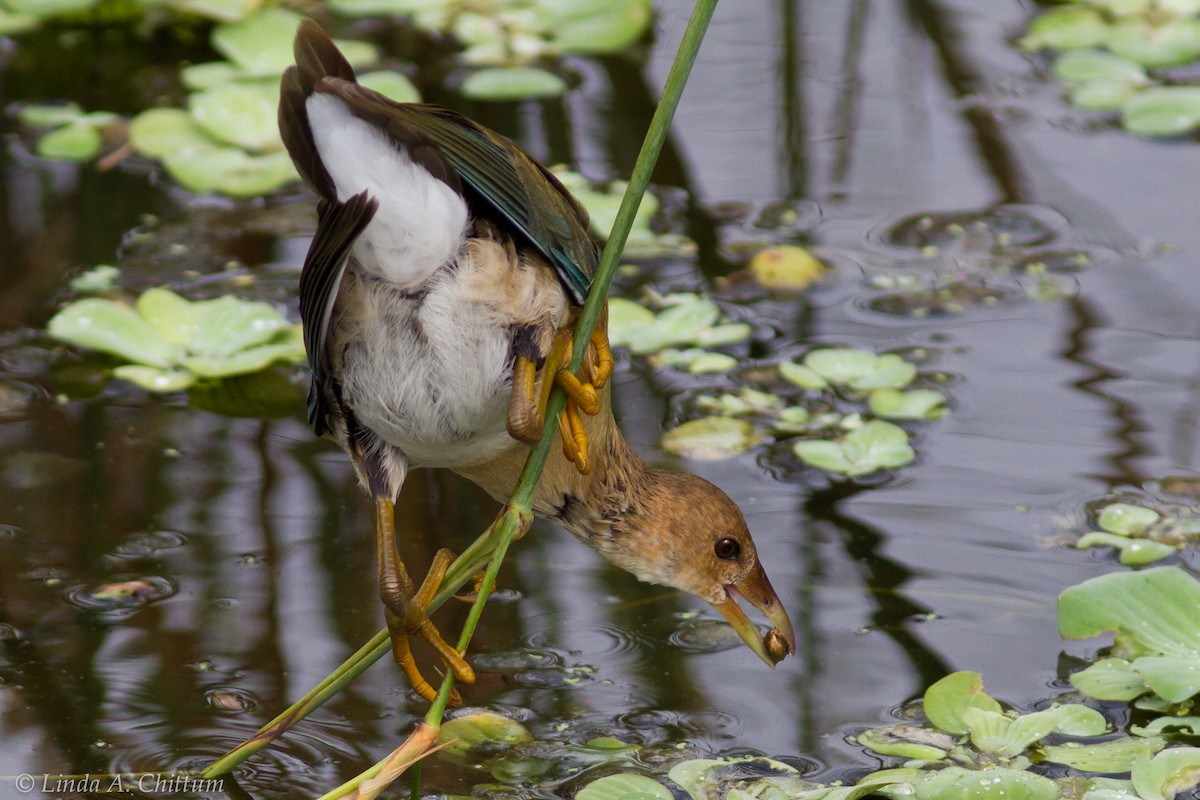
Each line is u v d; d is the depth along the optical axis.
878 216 11.41
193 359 9.83
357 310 5.50
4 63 13.47
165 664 7.54
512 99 12.89
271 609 7.94
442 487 9.10
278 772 6.89
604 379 6.17
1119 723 7.12
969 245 10.99
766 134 12.46
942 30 13.88
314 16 14.16
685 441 9.20
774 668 7.54
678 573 7.27
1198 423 9.09
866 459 8.91
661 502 7.16
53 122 12.52
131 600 7.97
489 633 7.89
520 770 6.91
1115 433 9.06
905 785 6.54
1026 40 13.64
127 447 9.17
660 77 13.24
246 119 12.38
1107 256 10.77
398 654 6.08
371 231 5.31
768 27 14.01
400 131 5.24
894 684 7.45
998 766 6.74
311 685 7.42
